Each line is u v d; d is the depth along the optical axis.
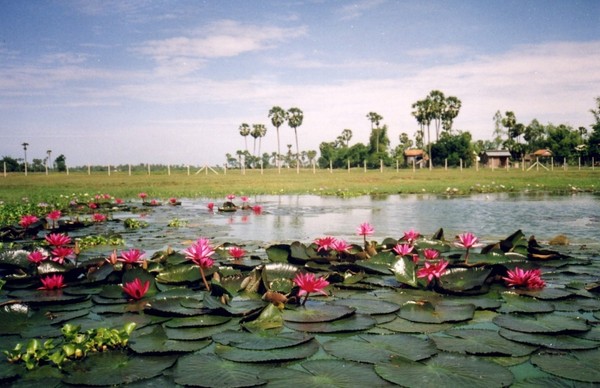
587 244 7.09
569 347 2.88
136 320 3.46
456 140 71.44
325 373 2.51
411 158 79.81
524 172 45.19
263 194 21.78
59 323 3.41
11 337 3.14
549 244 7.12
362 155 80.88
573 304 3.85
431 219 10.83
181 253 5.84
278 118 77.62
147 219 11.41
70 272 4.76
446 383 2.38
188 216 12.17
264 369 2.58
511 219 10.67
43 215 12.53
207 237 8.17
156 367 2.61
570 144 70.50
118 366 2.63
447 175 40.19
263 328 3.24
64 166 65.81
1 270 5.29
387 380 2.42
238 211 13.48
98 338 2.88
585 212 12.21
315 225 9.93
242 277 4.44
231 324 3.34
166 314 3.53
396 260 4.76
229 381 2.40
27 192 21.97
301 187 26.53
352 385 2.36
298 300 3.90
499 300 3.96
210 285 4.39
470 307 3.69
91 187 26.50
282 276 4.57
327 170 67.31
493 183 27.41
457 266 4.77
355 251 5.92
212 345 2.93
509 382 2.40
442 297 4.12
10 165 65.31
